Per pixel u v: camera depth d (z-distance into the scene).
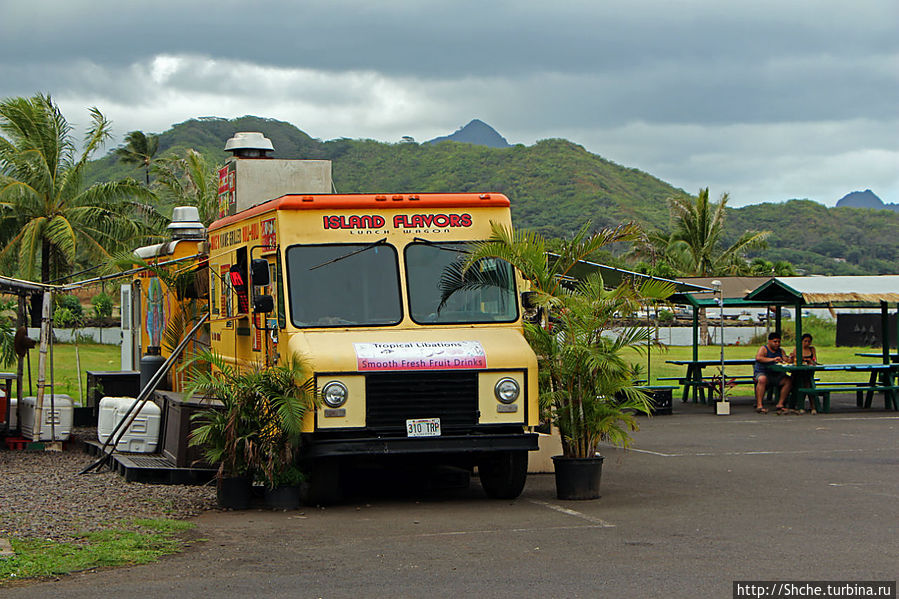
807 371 21.47
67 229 35.91
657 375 32.25
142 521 9.68
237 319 12.95
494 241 11.05
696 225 60.94
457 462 11.38
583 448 11.35
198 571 7.83
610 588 7.16
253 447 10.52
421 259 11.39
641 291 11.16
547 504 11.06
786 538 8.93
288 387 10.49
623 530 9.40
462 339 11.00
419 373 10.55
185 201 43.56
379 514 10.52
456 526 9.73
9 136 38.03
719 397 23.45
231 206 16.98
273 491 10.82
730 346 52.81
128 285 21.39
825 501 10.97
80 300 73.50
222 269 13.84
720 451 15.60
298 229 11.20
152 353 17.14
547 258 11.48
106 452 13.98
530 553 8.40
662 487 12.15
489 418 10.71
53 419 15.97
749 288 25.20
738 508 10.57
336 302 11.09
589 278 11.54
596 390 11.22
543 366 11.12
